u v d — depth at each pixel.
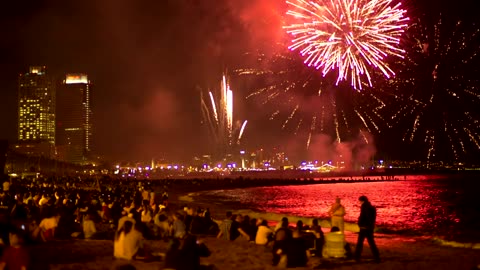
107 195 45.72
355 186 158.38
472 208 64.88
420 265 16.48
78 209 28.55
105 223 28.41
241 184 151.25
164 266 13.42
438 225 40.50
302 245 15.82
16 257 11.80
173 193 98.81
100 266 15.52
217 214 43.12
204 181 149.12
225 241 22.25
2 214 16.81
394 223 42.97
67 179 121.31
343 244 17.84
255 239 21.50
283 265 15.61
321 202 79.12
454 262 17.14
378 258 16.97
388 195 102.81
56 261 16.38
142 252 16.84
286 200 84.50
